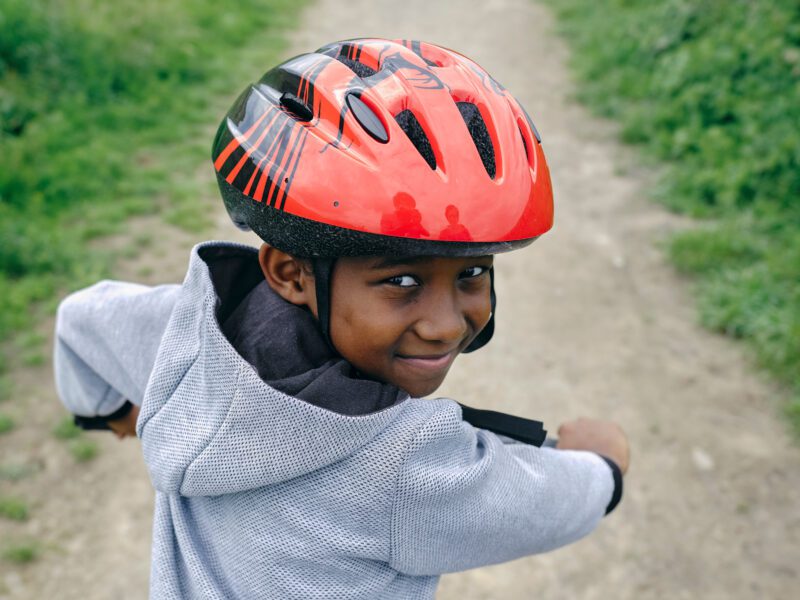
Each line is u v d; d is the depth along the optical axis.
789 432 3.86
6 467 3.31
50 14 6.67
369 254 1.02
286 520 1.04
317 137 1.06
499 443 1.15
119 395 1.47
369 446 0.99
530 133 1.23
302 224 1.04
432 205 1.02
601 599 3.05
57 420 3.56
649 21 8.50
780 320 4.42
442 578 3.10
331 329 1.09
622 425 3.89
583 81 8.30
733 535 3.34
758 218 5.57
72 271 4.53
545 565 3.18
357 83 1.10
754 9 7.55
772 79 6.72
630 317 4.71
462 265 1.06
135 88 6.82
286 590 1.07
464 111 1.15
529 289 4.95
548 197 1.19
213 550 1.13
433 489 1.01
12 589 2.86
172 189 5.55
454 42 9.54
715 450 3.75
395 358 1.10
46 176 5.29
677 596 3.08
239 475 1.01
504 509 1.12
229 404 0.99
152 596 1.20
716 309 4.66
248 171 1.10
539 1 11.20
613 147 6.93
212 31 8.58
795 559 3.24
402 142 1.04
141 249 4.88
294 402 0.95
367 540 1.04
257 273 1.30
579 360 4.34
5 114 5.73
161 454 1.09
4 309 4.16
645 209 5.91
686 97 6.93
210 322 1.02
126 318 1.34
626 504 3.46
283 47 8.73
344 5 10.66
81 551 3.02
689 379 4.21
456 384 4.10
